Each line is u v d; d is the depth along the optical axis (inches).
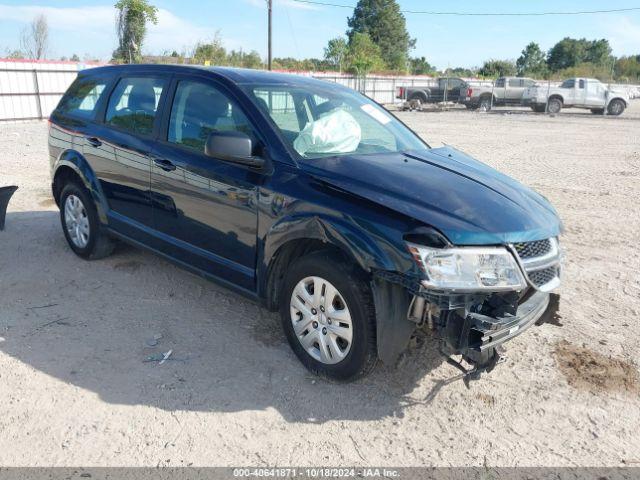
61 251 225.1
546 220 133.2
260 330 165.8
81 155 204.1
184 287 194.1
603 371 151.3
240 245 150.6
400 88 1305.4
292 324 143.8
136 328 164.1
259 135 148.7
